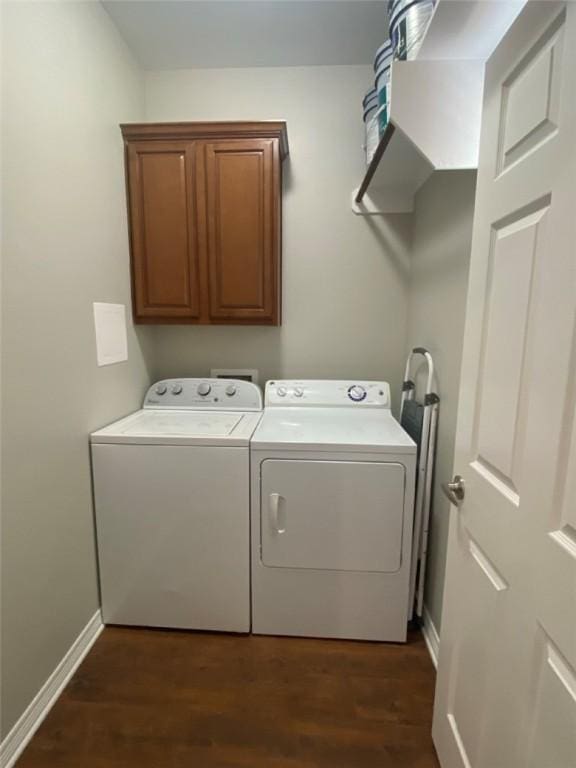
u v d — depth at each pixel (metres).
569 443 0.63
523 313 0.77
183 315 1.98
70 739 1.27
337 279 2.21
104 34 1.68
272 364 2.32
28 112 1.22
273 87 2.08
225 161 1.86
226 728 1.31
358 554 1.60
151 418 1.90
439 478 1.61
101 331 1.69
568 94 0.63
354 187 2.13
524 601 0.75
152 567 1.67
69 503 1.48
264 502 1.59
